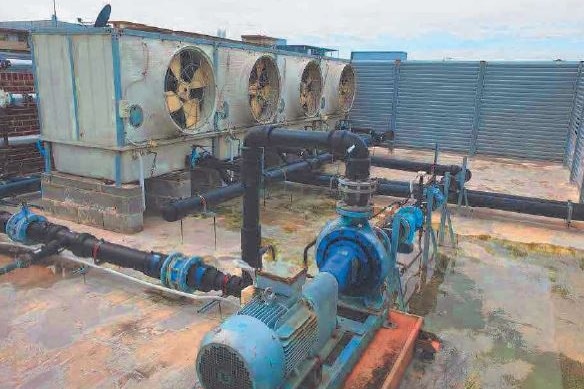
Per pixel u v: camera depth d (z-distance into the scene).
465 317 6.12
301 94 14.38
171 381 4.73
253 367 3.17
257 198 5.67
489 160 17.61
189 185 9.91
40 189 10.45
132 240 8.39
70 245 6.82
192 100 9.95
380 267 5.10
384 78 19.50
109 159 8.80
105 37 8.12
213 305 6.13
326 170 14.77
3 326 5.58
